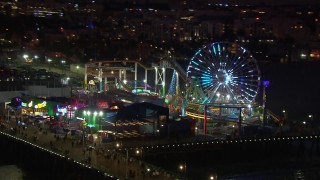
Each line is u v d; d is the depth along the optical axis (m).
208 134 191.38
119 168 137.75
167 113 184.88
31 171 156.75
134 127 179.25
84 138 163.25
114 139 172.00
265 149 187.50
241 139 183.25
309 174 165.88
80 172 140.62
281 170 169.25
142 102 194.25
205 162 175.88
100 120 177.75
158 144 169.12
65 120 189.00
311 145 197.50
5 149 172.25
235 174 163.50
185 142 174.00
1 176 151.38
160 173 135.00
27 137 169.25
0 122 190.62
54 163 149.88
